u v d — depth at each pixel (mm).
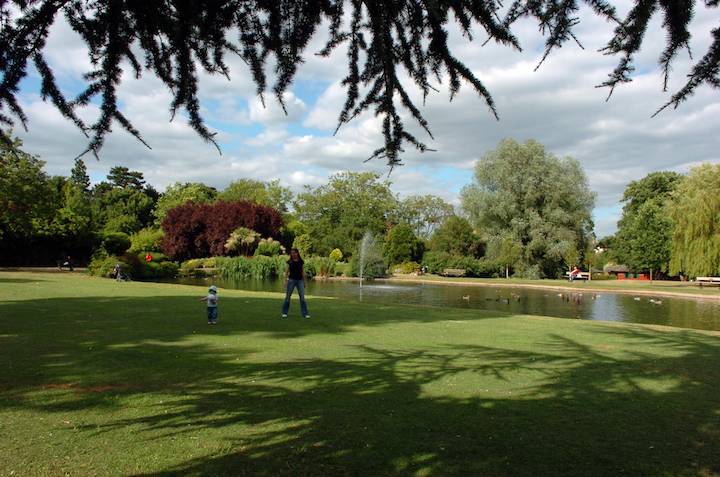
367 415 4727
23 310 12070
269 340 8750
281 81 3926
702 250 31812
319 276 48688
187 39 3623
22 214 33594
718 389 5977
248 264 43594
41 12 3389
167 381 5797
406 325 11398
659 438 4301
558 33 2830
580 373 6762
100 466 3514
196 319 11078
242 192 79750
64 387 5438
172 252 53719
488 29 3096
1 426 4250
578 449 4023
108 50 3527
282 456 3742
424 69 3781
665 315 21078
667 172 64125
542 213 45219
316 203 67938
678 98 2828
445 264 53000
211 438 4070
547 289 35875
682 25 2617
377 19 3555
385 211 71625
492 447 4023
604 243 82875
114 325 9984
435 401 5238
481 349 8477
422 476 3467
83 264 44375
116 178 82000
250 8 3619
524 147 45344
